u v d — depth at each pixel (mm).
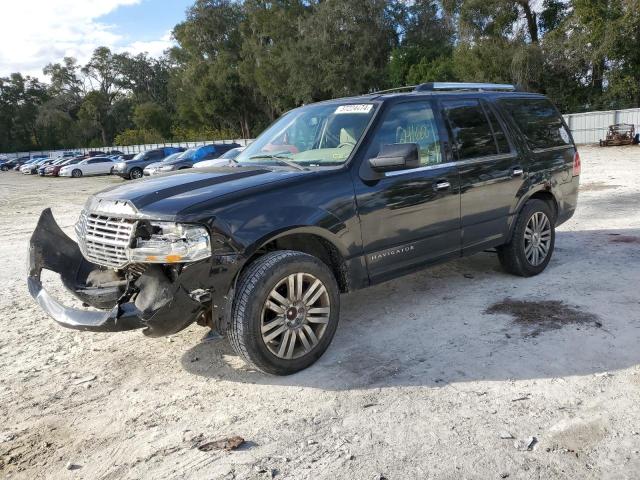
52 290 6402
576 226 8148
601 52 32938
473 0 35812
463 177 4852
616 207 9406
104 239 3688
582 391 3365
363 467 2764
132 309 3398
